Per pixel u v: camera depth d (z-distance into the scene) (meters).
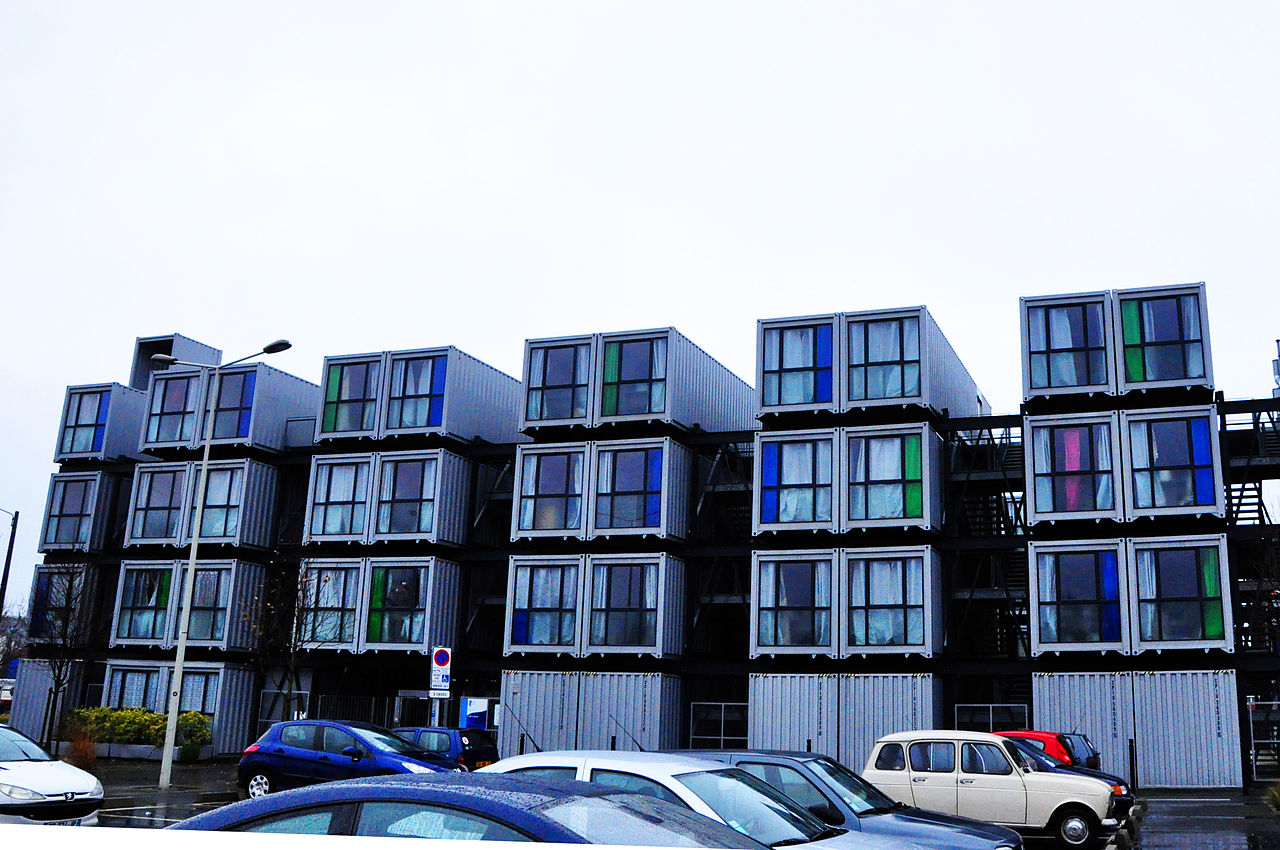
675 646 34.88
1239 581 32.56
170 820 18.48
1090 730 29.78
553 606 35.53
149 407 42.12
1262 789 28.33
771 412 34.78
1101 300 32.34
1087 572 30.78
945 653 32.94
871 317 34.28
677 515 35.78
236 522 39.38
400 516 37.75
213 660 39.12
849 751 31.64
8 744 15.06
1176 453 30.67
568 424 36.75
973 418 33.53
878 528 32.91
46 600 40.97
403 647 36.41
